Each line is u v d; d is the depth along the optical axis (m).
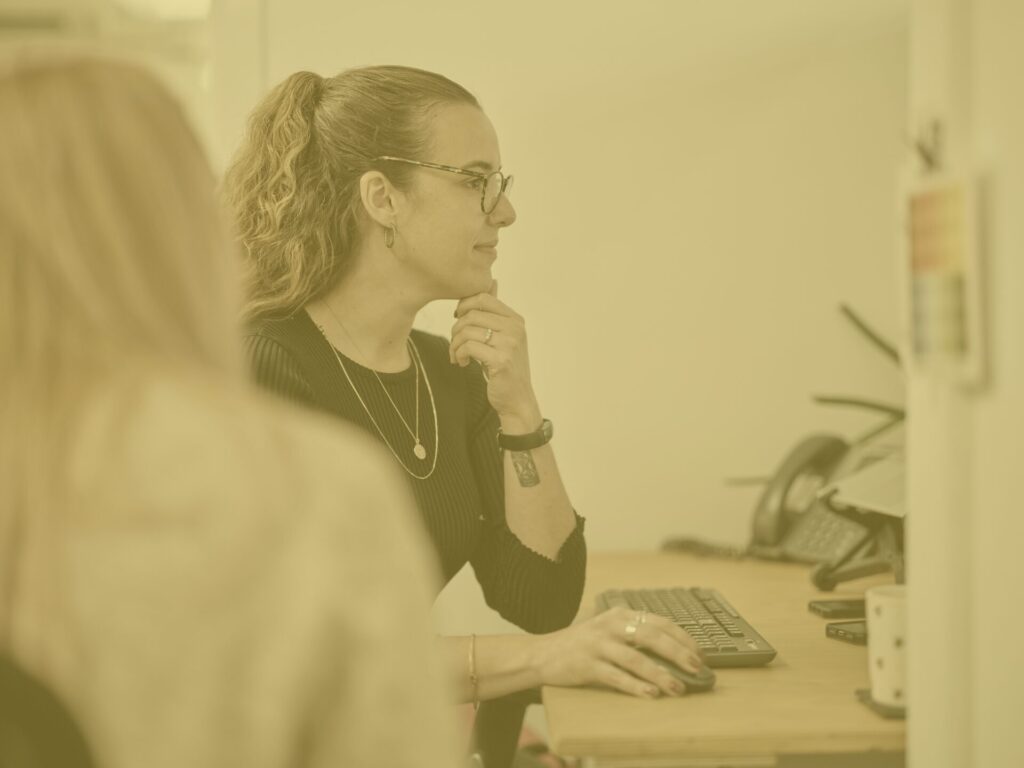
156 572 0.56
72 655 0.55
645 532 2.38
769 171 2.34
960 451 0.96
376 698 0.57
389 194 1.54
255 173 1.57
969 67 0.95
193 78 2.46
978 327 0.92
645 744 1.05
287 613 0.56
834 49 2.32
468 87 2.32
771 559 2.13
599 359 2.35
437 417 1.66
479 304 1.62
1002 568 0.92
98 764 0.54
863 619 1.57
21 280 0.59
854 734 1.06
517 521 1.64
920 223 1.01
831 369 2.36
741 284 2.35
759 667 1.30
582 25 2.31
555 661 1.24
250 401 0.63
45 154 0.61
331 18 2.30
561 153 2.33
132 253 0.62
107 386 0.59
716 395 2.36
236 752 0.55
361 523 0.60
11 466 0.57
